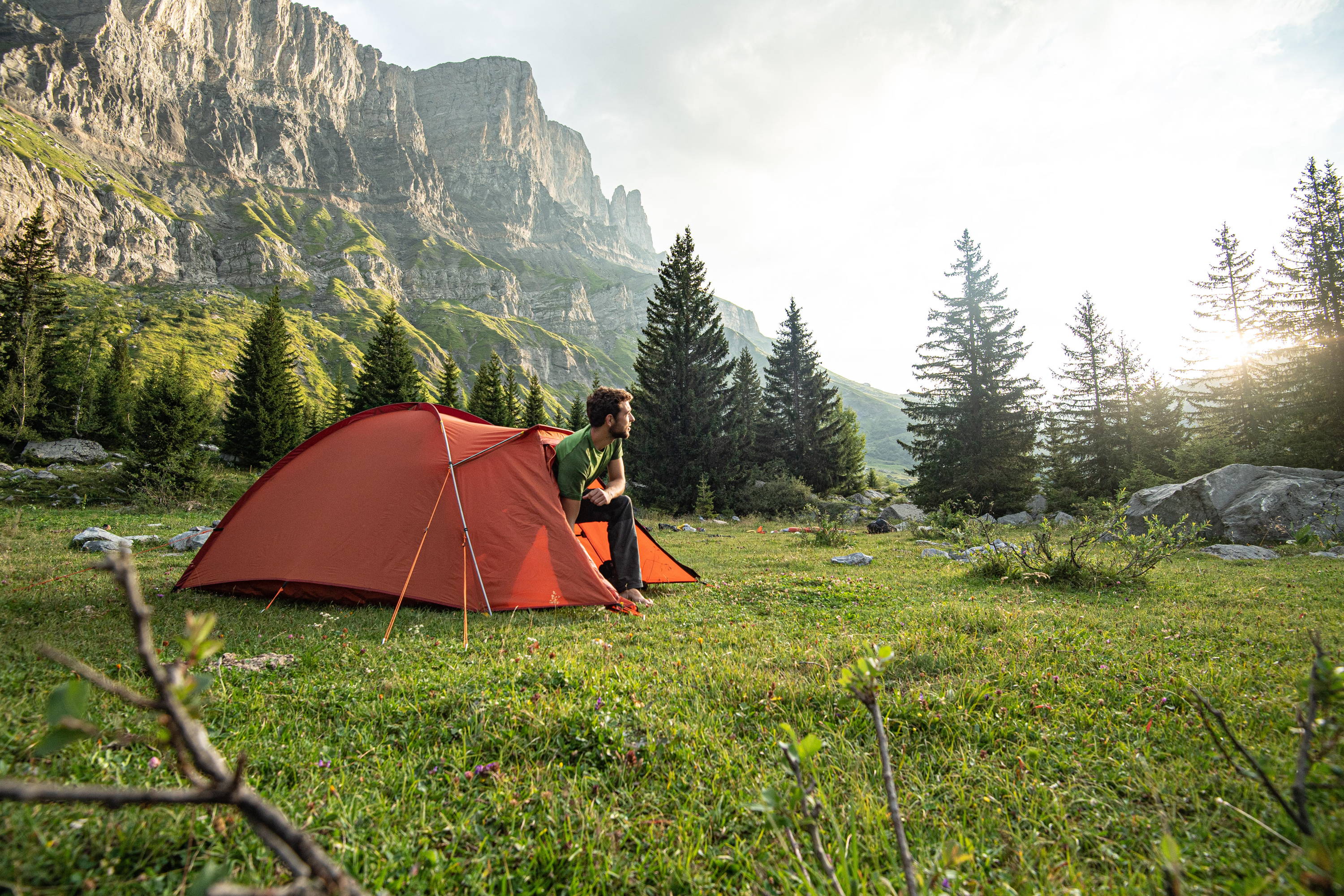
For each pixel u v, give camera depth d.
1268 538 13.05
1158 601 6.30
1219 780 2.22
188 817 1.87
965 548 10.55
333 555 5.52
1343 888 1.16
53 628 4.15
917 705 2.94
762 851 1.88
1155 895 1.66
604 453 6.14
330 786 2.14
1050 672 3.52
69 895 1.51
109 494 18.56
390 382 37.94
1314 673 1.42
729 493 31.05
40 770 2.07
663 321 33.72
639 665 3.71
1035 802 2.15
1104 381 33.78
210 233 154.38
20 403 29.28
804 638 4.52
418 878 1.71
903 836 1.22
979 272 32.28
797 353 43.22
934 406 32.16
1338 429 24.23
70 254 117.19
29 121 135.00
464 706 2.89
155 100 168.62
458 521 5.50
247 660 3.66
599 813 2.06
